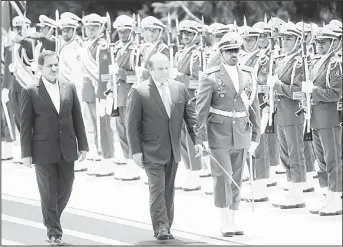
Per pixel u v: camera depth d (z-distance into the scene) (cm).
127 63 2417
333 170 1969
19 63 2683
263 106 2088
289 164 2059
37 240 1836
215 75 1806
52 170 1783
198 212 2042
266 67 2112
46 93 1773
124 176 2458
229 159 1809
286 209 2047
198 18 3653
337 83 1938
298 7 3681
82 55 2523
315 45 2120
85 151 1811
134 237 1838
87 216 2042
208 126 1811
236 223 1931
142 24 2388
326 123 1952
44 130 1770
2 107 2795
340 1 3672
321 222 1922
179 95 1803
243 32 2138
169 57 2373
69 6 3738
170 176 1811
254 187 2131
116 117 2448
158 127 1783
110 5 3891
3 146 2802
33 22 3647
